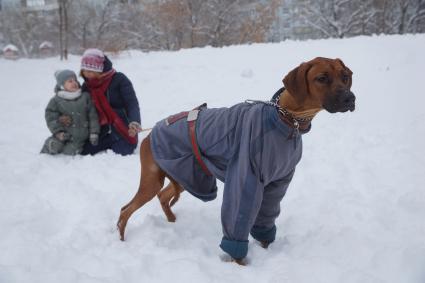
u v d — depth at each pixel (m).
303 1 24.80
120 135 5.65
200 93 8.78
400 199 3.99
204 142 3.21
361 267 3.02
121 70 11.52
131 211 3.51
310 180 4.66
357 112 6.90
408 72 8.66
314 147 5.64
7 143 6.23
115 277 2.87
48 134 6.72
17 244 3.28
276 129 2.94
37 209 4.00
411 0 23.97
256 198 2.95
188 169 3.36
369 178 4.59
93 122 5.62
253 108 3.08
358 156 5.23
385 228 3.57
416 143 5.45
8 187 4.48
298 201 4.20
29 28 23.95
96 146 5.71
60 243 3.41
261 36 22.36
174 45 23.14
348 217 3.83
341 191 4.35
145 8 22.56
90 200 4.20
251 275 2.94
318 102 2.88
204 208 4.14
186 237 3.58
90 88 5.68
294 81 2.89
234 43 22.30
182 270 2.90
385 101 7.25
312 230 3.63
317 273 2.90
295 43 12.95
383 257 3.06
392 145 5.45
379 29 23.81
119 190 4.49
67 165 5.26
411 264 2.93
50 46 19.31
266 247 3.41
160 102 8.34
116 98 5.69
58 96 5.60
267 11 22.20
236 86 9.06
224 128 3.11
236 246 3.00
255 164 2.93
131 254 3.21
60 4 14.97
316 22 24.84
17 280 2.79
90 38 21.66
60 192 4.39
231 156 3.06
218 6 21.94
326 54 10.88
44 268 2.99
